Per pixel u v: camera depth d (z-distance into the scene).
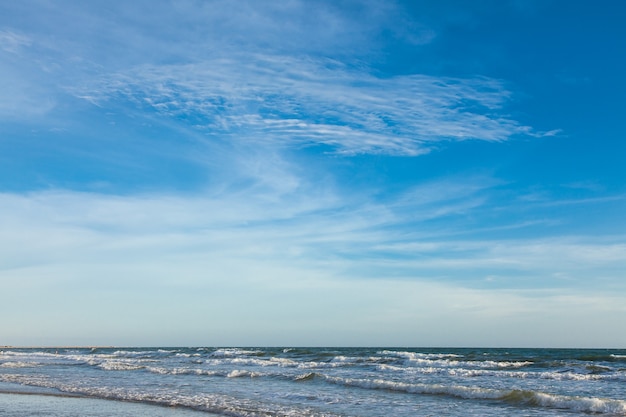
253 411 16.11
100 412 16.39
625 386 21.75
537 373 26.77
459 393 19.14
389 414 15.32
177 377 28.72
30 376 30.38
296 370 32.06
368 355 48.75
